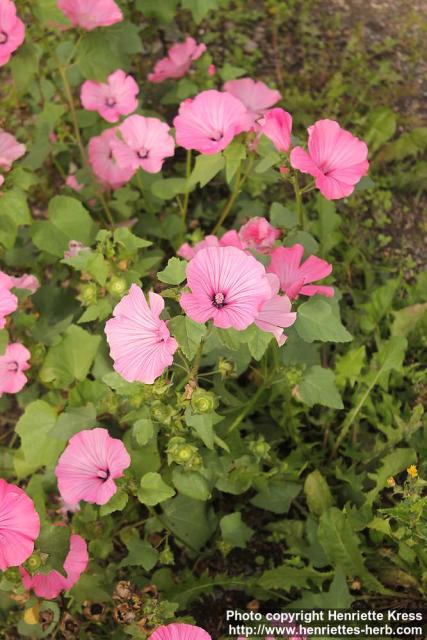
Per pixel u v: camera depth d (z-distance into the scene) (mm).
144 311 675
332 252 1159
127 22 1122
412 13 1391
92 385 908
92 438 787
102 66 1064
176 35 1356
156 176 1166
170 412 762
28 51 1010
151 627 786
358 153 771
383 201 1207
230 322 652
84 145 1218
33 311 1074
